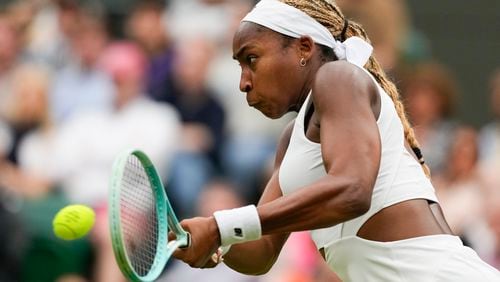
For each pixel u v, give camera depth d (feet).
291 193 38.09
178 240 38.40
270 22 40.55
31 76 91.45
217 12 98.12
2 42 96.94
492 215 77.66
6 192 84.58
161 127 88.63
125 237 39.47
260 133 92.12
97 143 88.84
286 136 44.24
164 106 90.58
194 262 38.40
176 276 79.51
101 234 83.61
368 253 39.99
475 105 110.01
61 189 88.99
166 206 38.81
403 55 89.51
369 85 39.27
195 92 90.68
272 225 37.37
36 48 98.99
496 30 111.45
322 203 36.68
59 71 96.07
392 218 39.65
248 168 88.69
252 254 44.78
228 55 96.73
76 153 89.20
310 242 77.41
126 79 89.40
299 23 40.70
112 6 108.06
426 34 112.06
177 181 86.53
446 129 84.43
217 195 83.20
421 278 39.22
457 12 111.96
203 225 37.88
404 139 41.09
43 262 83.92
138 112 89.20
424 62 98.12
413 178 40.19
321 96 38.63
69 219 41.27
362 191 36.58
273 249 45.27
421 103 85.30
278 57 40.63
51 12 100.53
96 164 88.69
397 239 39.63
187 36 96.48
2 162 89.97
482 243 78.18
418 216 39.73
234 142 90.53
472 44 111.34
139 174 39.09
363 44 41.65
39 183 89.40
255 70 40.81
